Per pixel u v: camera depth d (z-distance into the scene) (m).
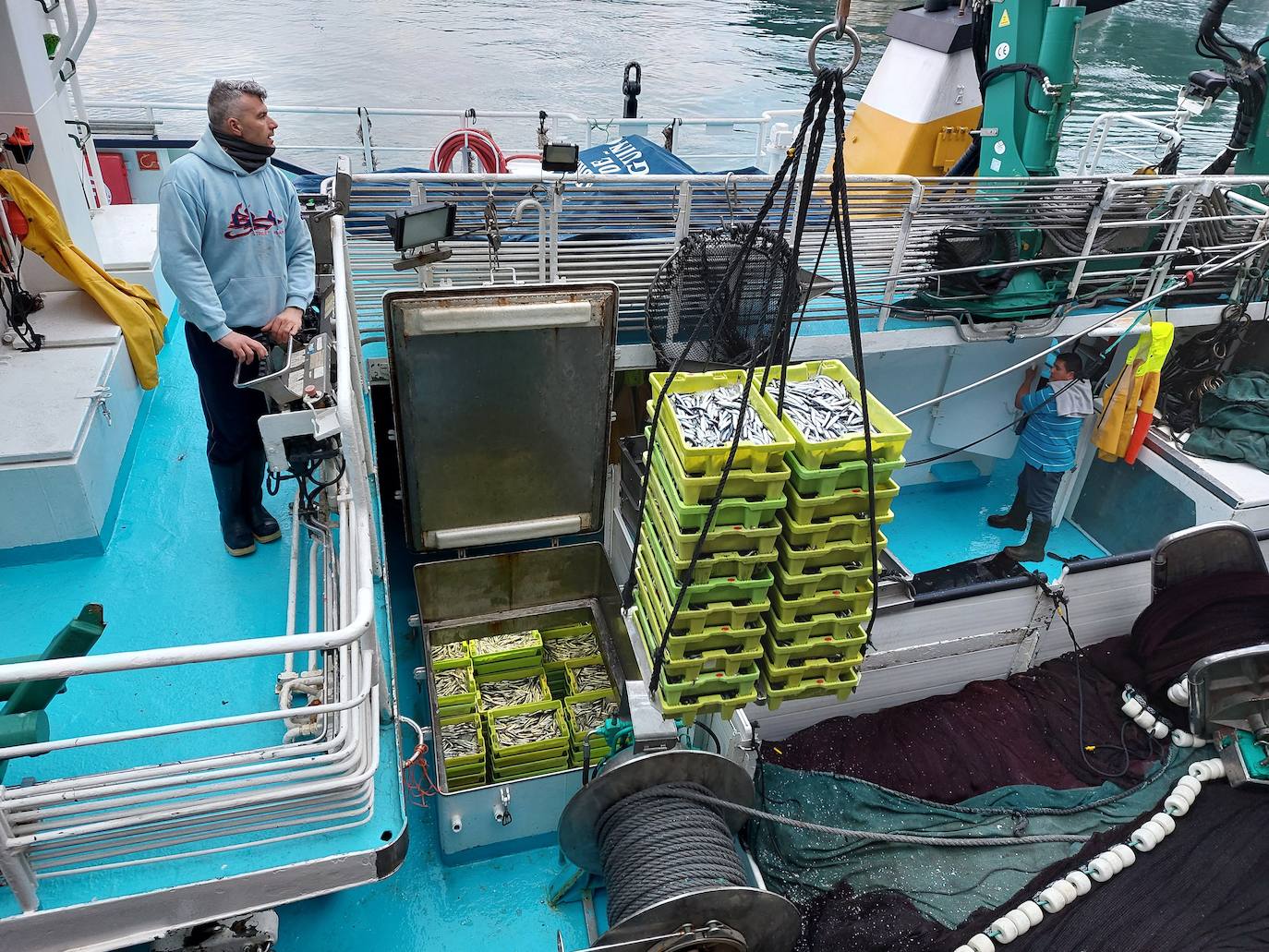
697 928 3.54
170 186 3.37
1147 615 6.06
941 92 7.92
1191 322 7.55
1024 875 4.83
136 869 2.87
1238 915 4.55
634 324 6.29
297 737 3.44
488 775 5.08
